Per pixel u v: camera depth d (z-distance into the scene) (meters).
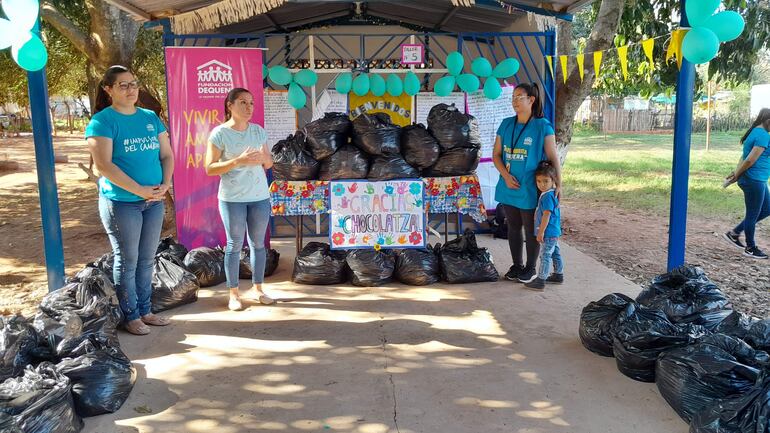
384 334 4.59
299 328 4.73
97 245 8.45
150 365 4.04
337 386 3.72
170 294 5.14
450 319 4.91
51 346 3.66
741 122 28.33
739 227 7.50
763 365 3.13
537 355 4.17
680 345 3.65
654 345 3.68
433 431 3.20
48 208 4.76
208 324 4.83
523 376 3.84
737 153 19.03
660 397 3.55
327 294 5.62
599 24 7.92
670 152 20.69
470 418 3.33
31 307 5.71
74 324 3.83
